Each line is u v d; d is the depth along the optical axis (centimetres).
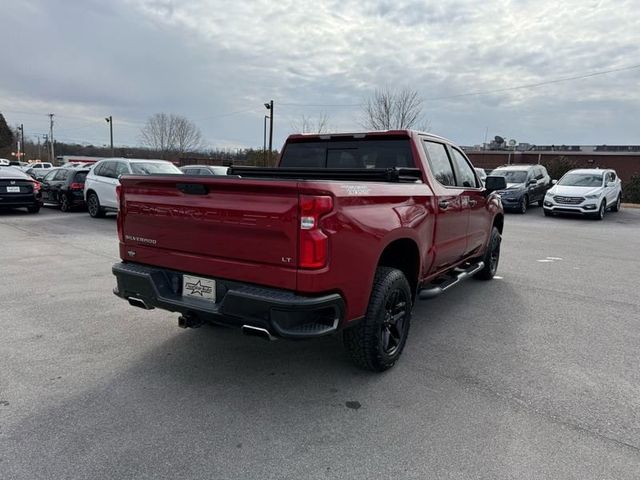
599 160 3912
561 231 1282
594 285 653
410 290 390
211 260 312
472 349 414
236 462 252
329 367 372
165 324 462
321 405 313
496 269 705
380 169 379
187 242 325
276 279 286
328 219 279
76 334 432
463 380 352
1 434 272
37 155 9806
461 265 561
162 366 369
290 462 253
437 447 268
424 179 417
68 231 1084
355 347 344
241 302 290
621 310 535
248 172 484
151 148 6562
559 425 292
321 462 254
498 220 673
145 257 355
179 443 268
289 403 315
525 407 314
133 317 481
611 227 1398
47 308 505
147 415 297
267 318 284
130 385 337
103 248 862
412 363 383
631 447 271
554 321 493
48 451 257
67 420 289
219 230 306
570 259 852
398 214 349
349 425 289
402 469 248
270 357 390
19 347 401
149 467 246
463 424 292
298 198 275
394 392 332
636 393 336
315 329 288
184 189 319
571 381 353
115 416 295
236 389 334
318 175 423
